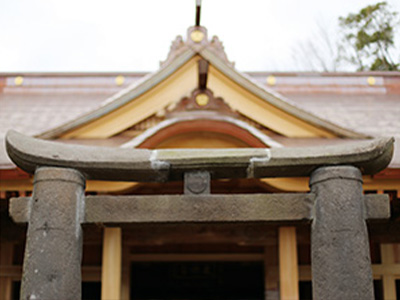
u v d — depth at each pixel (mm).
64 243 3332
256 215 3471
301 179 5379
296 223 3566
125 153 3574
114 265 5613
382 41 15492
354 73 7984
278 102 5152
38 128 6578
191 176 3594
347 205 3361
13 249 6848
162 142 5340
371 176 5324
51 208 3373
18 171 5152
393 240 6633
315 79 7926
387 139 3441
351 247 3277
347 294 3195
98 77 8195
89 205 3504
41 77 8109
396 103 7453
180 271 9211
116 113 5211
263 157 3531
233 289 9250
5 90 7977
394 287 6637
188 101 5320
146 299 9164
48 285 3232
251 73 8016
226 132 5312
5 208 6074
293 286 6109
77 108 7395
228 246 7117
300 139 5258
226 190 6203
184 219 3467
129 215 3479
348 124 6648
